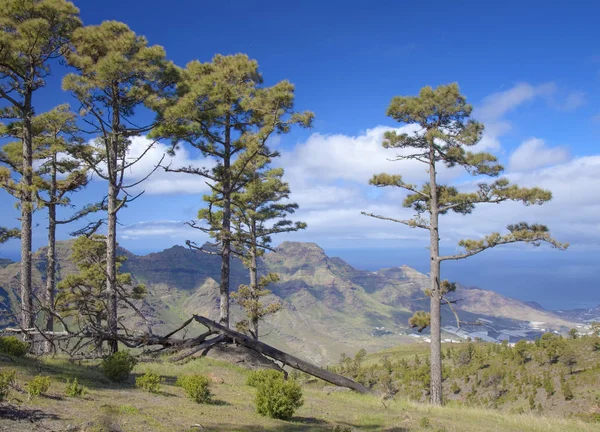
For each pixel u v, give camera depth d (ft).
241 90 73.26
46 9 55.67
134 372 46.88
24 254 62.95
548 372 280.10
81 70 58.90
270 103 67.62
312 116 69.56
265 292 100.89
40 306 53.26
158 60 58.18
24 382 30.48
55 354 51.24
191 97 60.75
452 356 411.13
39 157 77.97
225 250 74.90
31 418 22.49
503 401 269.23
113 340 58.13
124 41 56.70
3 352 40.81
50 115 66.33
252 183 101.30
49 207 82.64
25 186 63.26
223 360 61.77
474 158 67.31
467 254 67.15
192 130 65.82
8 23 55.98
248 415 32.99
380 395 58.49
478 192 66.90
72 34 58.44
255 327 99.19
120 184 59.52
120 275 108.78
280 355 60.29
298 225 111.75
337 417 38.09
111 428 22.77
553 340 318.04
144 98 59.93
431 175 72.28
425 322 70.28
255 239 102.53
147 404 30.91
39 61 61.16
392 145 73.41
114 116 60.34
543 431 41.68
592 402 223.71
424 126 73.00
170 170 68.28
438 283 70.13
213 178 72.28
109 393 32.71
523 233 62.49
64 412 24.72
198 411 31.53
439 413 47.62
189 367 54.29
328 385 63.31
